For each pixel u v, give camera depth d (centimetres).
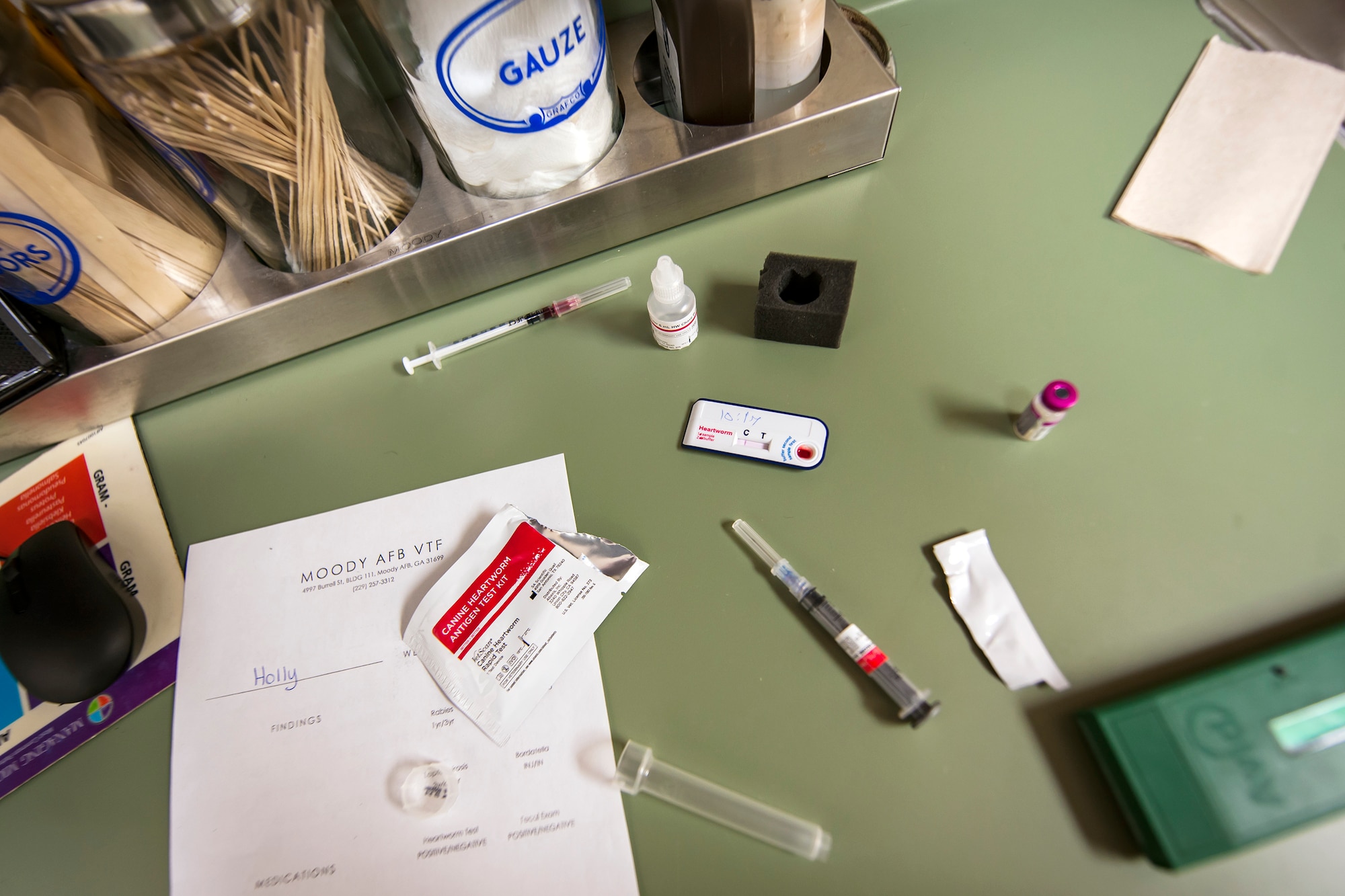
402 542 53
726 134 55
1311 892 39
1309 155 56
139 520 55
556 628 49
